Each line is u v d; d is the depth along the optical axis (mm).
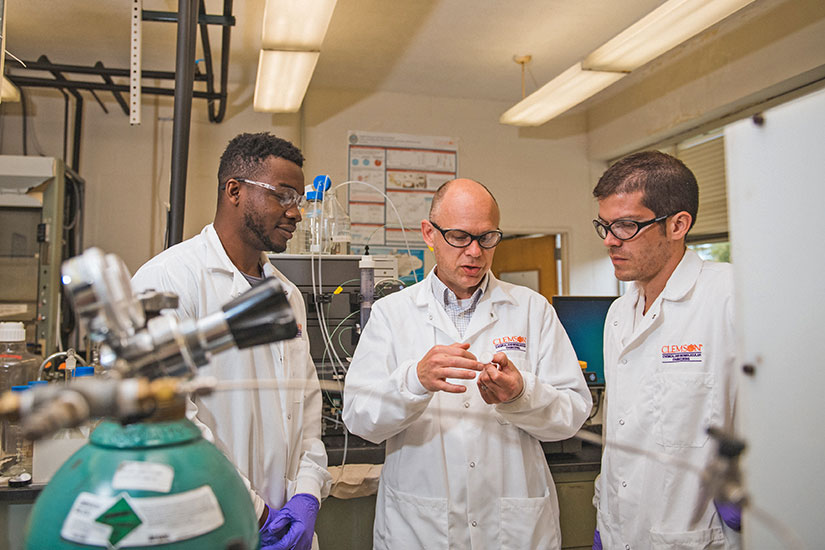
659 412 1274
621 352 1392
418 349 1421
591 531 1896
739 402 458
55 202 3488
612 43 3129
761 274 438
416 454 1338
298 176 1414
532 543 1297
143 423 479
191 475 461
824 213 404
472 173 5117
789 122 422
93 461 463
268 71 3461
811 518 417
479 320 1439
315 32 2967
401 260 2529
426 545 1272
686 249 1403
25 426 353
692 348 1269
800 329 417
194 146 4527
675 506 1208
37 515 463
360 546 1878
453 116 5102
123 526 434
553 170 5305
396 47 4074
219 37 3850
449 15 3611
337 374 2021
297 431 1426
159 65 4281
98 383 426
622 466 1321
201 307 1323
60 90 4266
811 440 414
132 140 4445
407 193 4945
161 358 487
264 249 1432
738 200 451
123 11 3496
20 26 3668
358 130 4891
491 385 1189
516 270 5695
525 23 3713
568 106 4078
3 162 3379
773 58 3539
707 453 1204
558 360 1433
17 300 3424
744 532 451
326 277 2156
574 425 1313
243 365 1297
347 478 1800
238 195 1389
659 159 1286
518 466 1349
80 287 476
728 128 458
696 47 4109
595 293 5312
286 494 1357
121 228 4375
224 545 461
